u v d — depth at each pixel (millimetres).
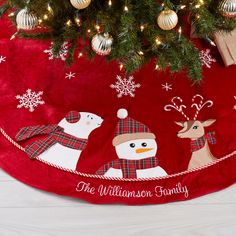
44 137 1089
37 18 901
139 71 1205
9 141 1076
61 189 1021
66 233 987
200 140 1100
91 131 1106
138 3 875
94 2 910
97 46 877
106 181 1035
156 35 884
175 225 1003
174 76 1199
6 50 1230
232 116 1141
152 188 1031
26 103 1142
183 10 922
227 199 1036
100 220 1004
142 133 1105
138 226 1000
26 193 1025
